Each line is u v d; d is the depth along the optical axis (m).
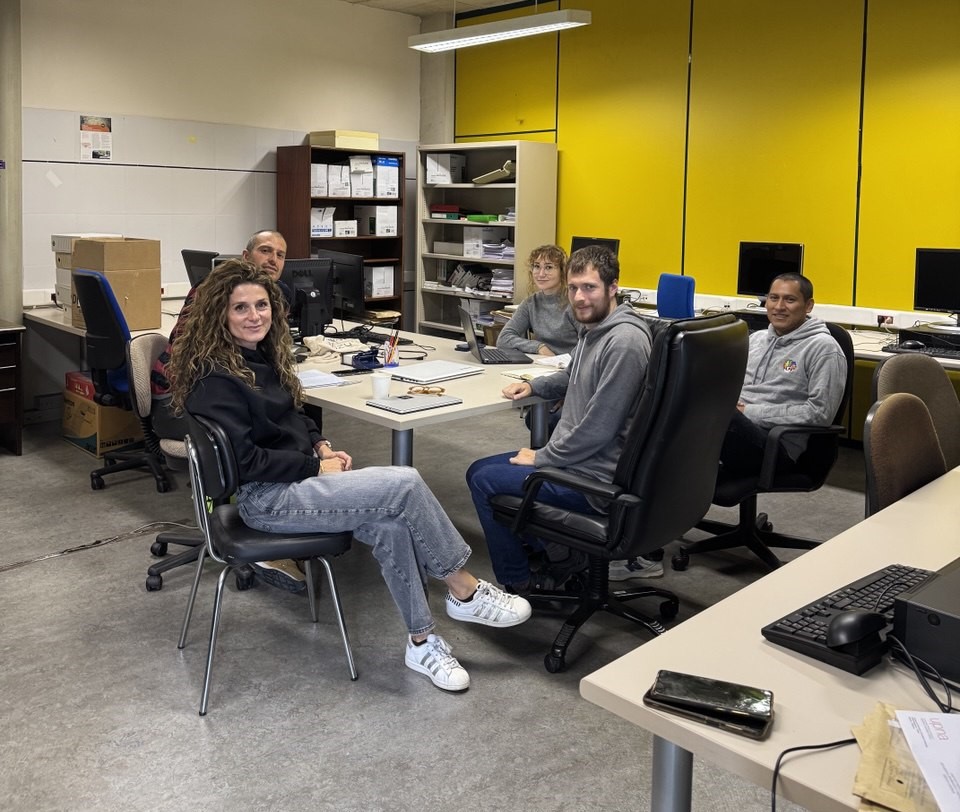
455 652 2.76
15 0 5.11
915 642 1.22
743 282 5.52
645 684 1.17
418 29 7.52
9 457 4.84
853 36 5.16
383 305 7.52
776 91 5.54
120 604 3.06
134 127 5.91
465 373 3.52
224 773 2.14
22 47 5.36
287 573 3.15
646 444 2.32
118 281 4.70
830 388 3.27
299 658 2.71
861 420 5.39
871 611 1.31
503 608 2.71
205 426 2.34
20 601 3.07
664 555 3.60
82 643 2.78
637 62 6.23
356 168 6.78
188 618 2.74
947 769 0.96
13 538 3.66
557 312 4.23
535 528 2.62
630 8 6.22
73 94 5.61
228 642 2.80
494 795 2.07
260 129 6.59
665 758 1.15
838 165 5.32
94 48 5.67
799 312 3.48
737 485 3.12
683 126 6.03
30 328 5.59
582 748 2.26
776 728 1.08
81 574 3.31
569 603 3.02
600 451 2.61
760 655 1.26
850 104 5.23
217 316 2.44
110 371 4.57
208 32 6.21
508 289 6.88
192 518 3.93
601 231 6.65
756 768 1.02
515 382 3.40
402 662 2.69
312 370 3.54
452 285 7.35
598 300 2.67
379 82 7.32
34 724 2.33
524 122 7.05
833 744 1.05
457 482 4.50
